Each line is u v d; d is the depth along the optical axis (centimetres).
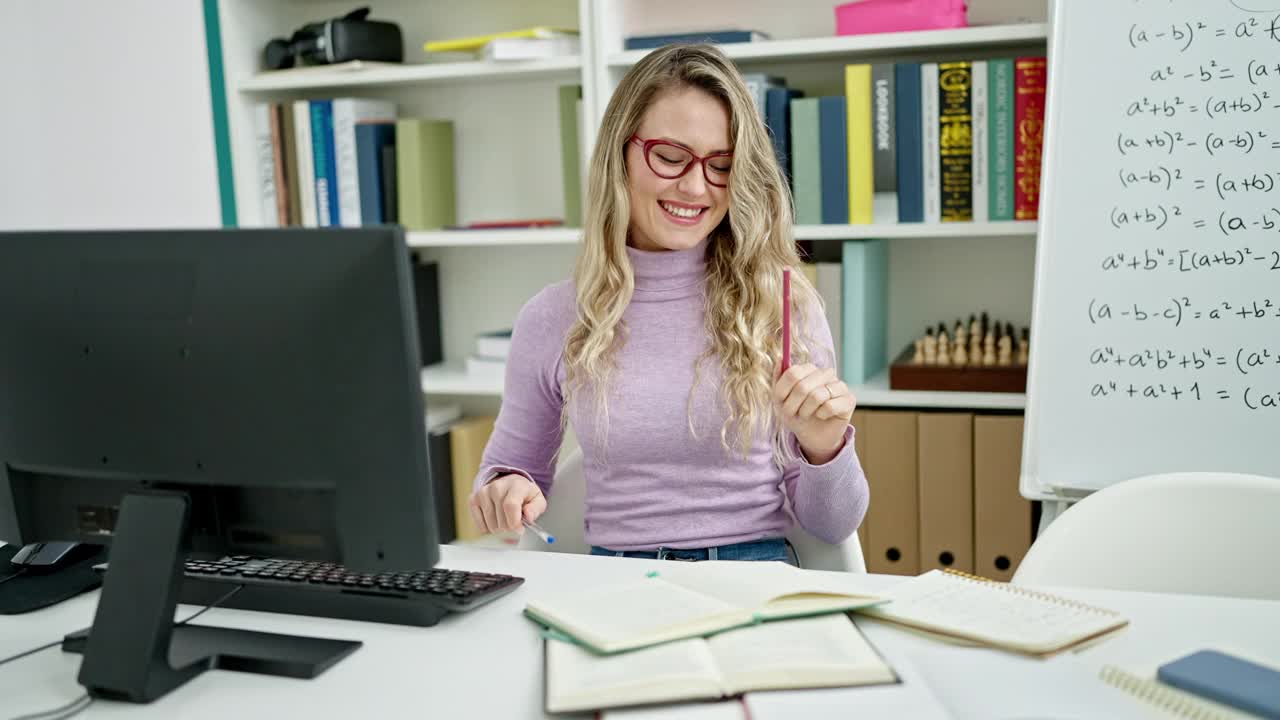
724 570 109
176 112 265
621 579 115
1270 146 180
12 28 273
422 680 92
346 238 91
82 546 126
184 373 96
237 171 262
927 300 245
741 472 146
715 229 156
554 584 114
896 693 83
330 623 105
